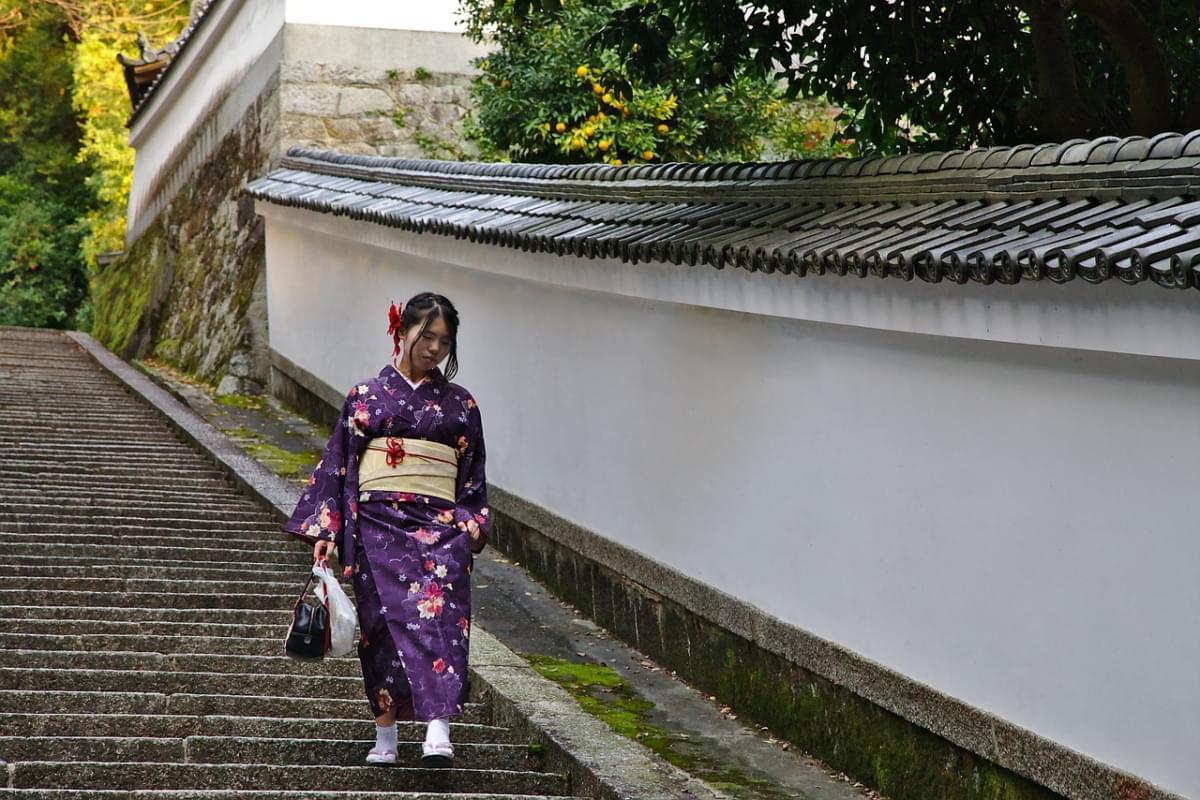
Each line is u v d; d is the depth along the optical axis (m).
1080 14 6.71
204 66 19.47
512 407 8.69
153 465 10.67
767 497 5.84
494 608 7.62
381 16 15.79
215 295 16.59
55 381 15.15
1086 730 4.03
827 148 13.65
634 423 7.08
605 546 7.30
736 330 6.11
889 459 5.02
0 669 5.26
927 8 6.70
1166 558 3.73
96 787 4.26
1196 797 3.61
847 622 5.27
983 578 4.50
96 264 25.45
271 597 6.95
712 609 6.23
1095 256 3.55
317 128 15.60
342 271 12.56
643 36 6.83
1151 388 3.78
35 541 7.80
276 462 10.98
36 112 29.69
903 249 4.40
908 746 4.91
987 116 7.06
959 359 4.62
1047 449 4.20
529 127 11.30
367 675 4.54
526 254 8.08
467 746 4.88
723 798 4.44
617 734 5.00
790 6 6.50
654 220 6.60
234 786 4.39
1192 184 3.72
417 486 4.51
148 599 6.78
